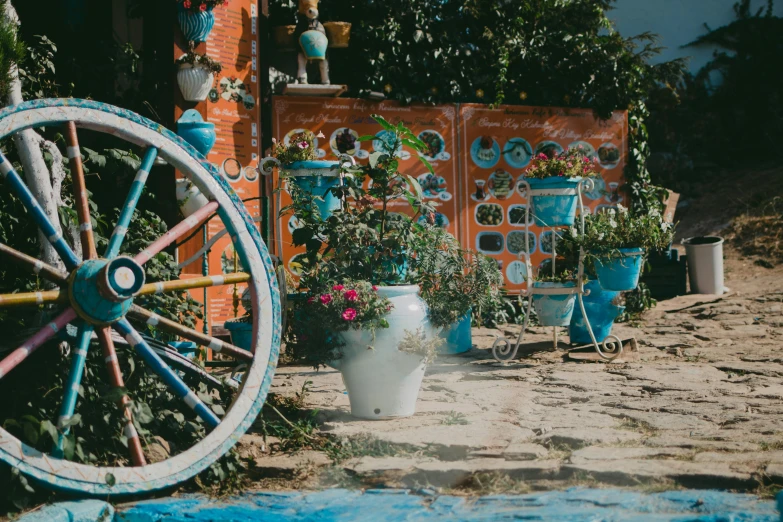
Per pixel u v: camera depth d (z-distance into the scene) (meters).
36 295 3.75
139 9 8.69
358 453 4.26
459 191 10.21
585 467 3.73
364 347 4.77
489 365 7.18
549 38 10.68
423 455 4.18
